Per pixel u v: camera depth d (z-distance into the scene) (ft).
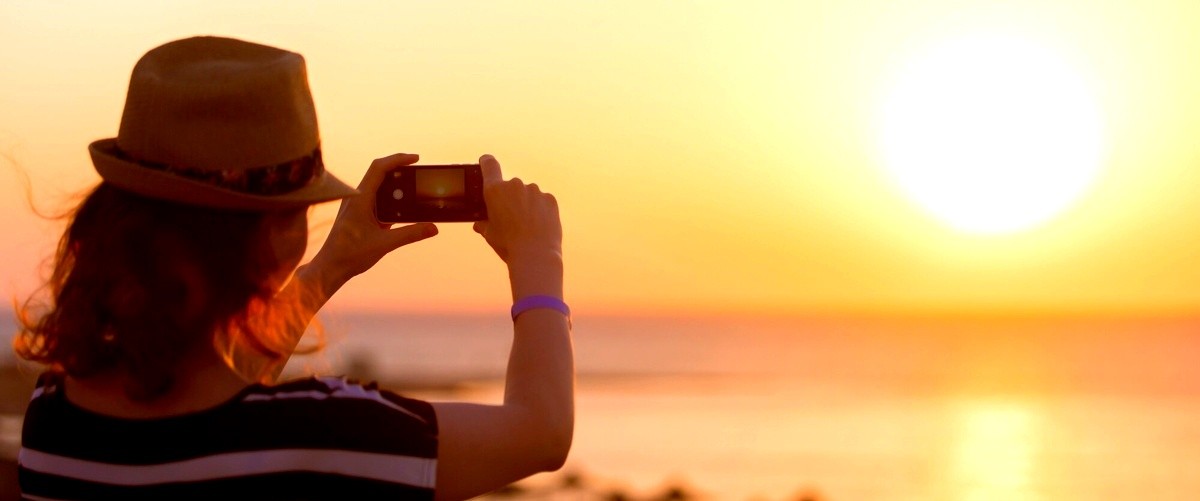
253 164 5.70
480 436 5.88
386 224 7.53
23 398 69.97
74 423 5.88
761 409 266.36
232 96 5.66
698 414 255.50
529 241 6.75
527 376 6.18
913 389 333.62
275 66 5.78
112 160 5.64
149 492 5.65
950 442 199.82
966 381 369.91
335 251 7.43
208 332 5.74
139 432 5.72
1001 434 212.64
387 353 543.39
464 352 568.00
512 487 131.03
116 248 5.62
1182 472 160.86
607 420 241.96
